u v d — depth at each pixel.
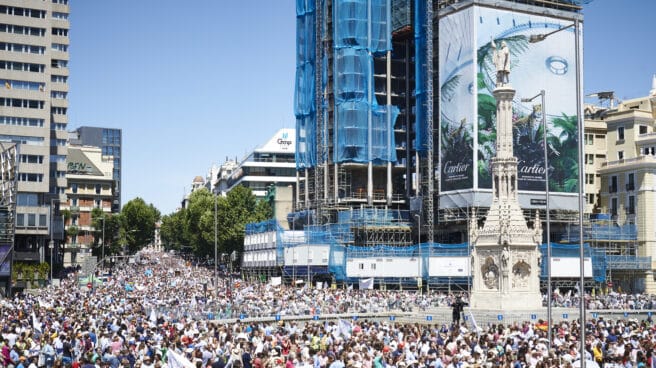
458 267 119.50
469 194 130.50
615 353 36.88
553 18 135.88
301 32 170.50
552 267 121.56
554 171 134.00
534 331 48.41
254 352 38.47
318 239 136.00
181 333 44.38
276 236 139.50
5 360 35.75
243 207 184.88
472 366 32.50
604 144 148.50
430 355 35.38
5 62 161.12
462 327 52.72
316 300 89.94
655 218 136.50
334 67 154.50
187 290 103.75
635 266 133.00
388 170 155.12
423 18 148.75
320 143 160.25
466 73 132.00
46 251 173.12
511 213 73.00
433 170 143.38
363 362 33.00
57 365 32.06
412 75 163.75
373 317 83.31
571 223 135.88
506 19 132.75
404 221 151.00
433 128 144.25
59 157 188.12
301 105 168.75
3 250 118.62
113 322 52.47
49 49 164.75
